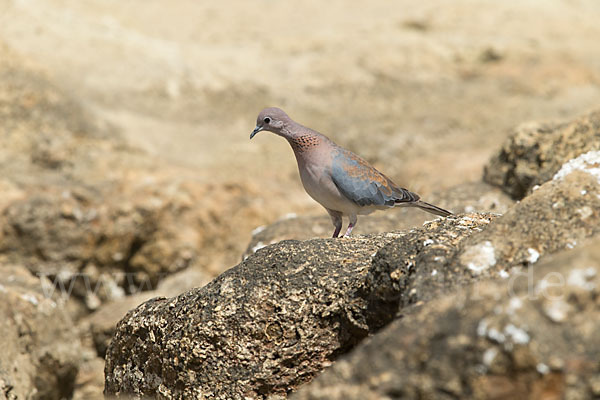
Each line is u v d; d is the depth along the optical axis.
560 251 5.38
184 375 6.36
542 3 32.78
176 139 21.52
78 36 25.75
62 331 11.01
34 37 24.78
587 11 32.84
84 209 14.91
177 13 31.27
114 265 15.03
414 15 31.52
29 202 14.72
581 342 4.08
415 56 28.08
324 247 6.71
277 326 6.27
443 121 23.50
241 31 30.52
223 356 6.27
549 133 11.24
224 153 21.19
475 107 24.55
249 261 6.66
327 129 23.62
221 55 27.83
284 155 21.55
